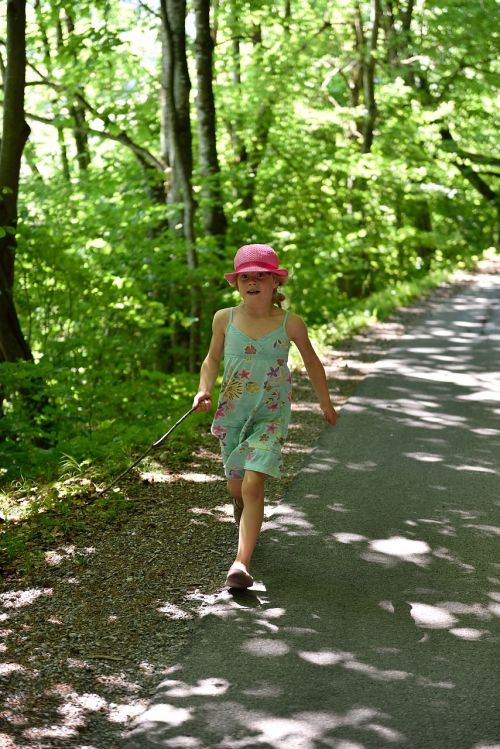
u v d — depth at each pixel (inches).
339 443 282.2
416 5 956.6
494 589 176.1
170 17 533.3
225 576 181.0
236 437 183.2
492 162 1010.7
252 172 783.7
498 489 237.8
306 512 218.8
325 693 137.0
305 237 693.3
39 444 343.6
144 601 169.0
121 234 530.6
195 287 549.0
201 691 136.9
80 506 222.4
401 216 1072.2
